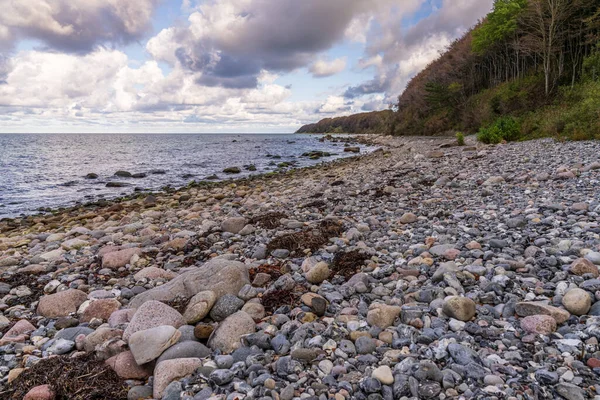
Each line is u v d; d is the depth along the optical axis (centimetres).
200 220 1051
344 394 269
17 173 2833
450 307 360
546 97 3350
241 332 369
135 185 2275
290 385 279
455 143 3033
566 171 941
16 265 728
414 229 705
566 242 502
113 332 386
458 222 704
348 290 459
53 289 579
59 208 1620
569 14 3391
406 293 441
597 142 1522
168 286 489
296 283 507
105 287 571
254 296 467
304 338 357
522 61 4738
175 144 8388
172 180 2475
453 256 523
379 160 2567
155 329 359
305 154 4331
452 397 254
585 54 3441
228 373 299
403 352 315
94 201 1786
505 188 932
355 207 974
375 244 643
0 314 498
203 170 3025
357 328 367
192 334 381
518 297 388
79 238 912
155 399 296
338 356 321
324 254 614
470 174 1236
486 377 265
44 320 465
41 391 304
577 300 341
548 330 317
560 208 674
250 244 729
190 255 699
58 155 4741
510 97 4006
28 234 1057
